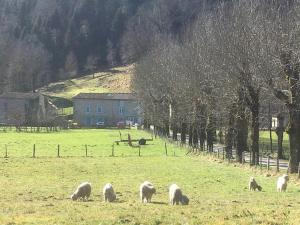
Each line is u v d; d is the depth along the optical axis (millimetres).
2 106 181250
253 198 30469
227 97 55281
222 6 62594
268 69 44625
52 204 26141
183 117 82438
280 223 19250
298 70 43500
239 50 49875
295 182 39719
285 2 50250
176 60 85688
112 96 183750
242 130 60438
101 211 22688
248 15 51281
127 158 64250
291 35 43500
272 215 21109
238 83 51625
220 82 55719
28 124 161625
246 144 71875
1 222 19734
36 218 20719
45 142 94375
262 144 89250
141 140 89188
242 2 53812
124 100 182125
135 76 137375
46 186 37219
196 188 36656
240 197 31125
